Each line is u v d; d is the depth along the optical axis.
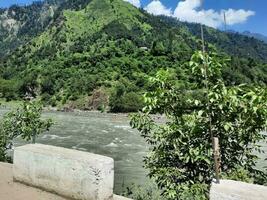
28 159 6.80
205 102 6.37
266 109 5.98
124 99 90.19
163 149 6.72
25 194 6.46
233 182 4.84
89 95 101.88
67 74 121.69
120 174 27.30
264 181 6.59
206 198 6.07
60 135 46.59
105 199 6.05
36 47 180.75
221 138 6.39
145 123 6.94
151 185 12.59
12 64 163.38
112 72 119.12
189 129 6.43
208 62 6.29
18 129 14.22
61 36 179.38
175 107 6.65
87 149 37.78
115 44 151.75
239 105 6.21
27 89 114.88
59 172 6.34
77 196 6.13
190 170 6.55
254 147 6.63
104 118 75.94
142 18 198.62
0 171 7.76
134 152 36.50
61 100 104.88
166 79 6.62
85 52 151.75
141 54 134.50
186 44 145.75
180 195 6.24
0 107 91.94
